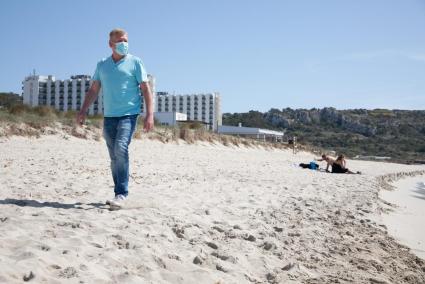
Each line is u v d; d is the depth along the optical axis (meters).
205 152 24.31
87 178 8.70
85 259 3.52
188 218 5.59
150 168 12.47
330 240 5.57
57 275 3.11
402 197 13.17
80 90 129.62
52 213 5.02
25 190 6.53
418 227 7.55
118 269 3.43
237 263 4.11
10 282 2.84
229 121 158.88
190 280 3.46
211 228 5.26
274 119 170.88
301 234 5.64
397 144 138.75
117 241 4.12
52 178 8.16
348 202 8.95
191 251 4.21
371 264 4.74
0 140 16.25
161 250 4.09
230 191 8.66
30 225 4.31
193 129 31.41
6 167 9.52
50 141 18.08
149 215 5.43
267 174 14.21
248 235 5.09
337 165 19.77
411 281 4.36
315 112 178.50
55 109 25.22
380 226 7.02
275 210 7.04
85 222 4.65
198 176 11.23
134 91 5.70
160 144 24.14
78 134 20.11
